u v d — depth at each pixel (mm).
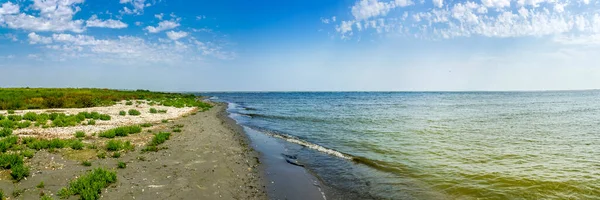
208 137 20641
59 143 14555
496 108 61844
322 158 16391
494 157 16891
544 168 14578
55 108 36406
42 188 9578
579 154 17844
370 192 11234
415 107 66438
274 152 17672
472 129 28719
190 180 11414
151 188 10305
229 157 15492
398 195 10930
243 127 28500
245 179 12234
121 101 52531
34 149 13914
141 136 19125
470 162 15672
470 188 11648
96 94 59656
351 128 28891
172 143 17625
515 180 12586
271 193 10906
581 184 12109
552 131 27641
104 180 10164
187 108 46688
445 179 12742
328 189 11516
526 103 83688
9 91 54969
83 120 25203
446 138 23266
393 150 18625
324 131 26781
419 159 16250
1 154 11953
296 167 14492
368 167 14625
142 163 13078
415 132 26375
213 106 59344
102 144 15867
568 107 63719
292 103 86500
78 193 9328
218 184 11305
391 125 31594
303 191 11227
